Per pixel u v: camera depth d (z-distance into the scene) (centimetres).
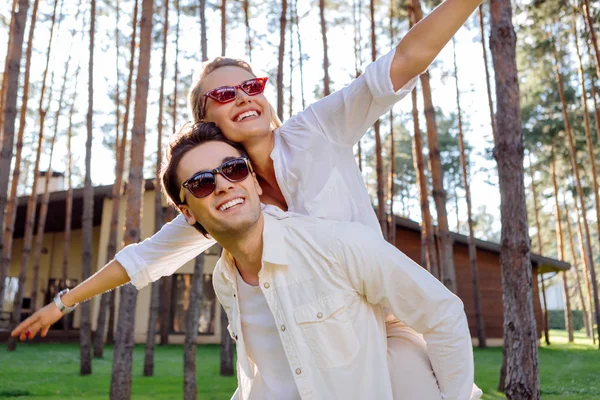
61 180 2262
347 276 149
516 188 509
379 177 1041
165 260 199
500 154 521
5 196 707
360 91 159
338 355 148
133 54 1231
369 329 151
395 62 154
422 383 153
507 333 508
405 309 149
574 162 1605
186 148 154
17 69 714
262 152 173
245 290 165
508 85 520
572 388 740
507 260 511
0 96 1172
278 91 878
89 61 1125
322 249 149
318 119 169
